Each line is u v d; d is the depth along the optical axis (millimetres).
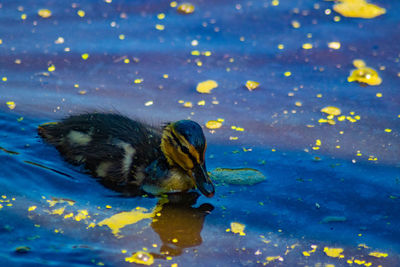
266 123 12773
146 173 11250
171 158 11133
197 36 15648
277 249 9602
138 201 10727
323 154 11891
